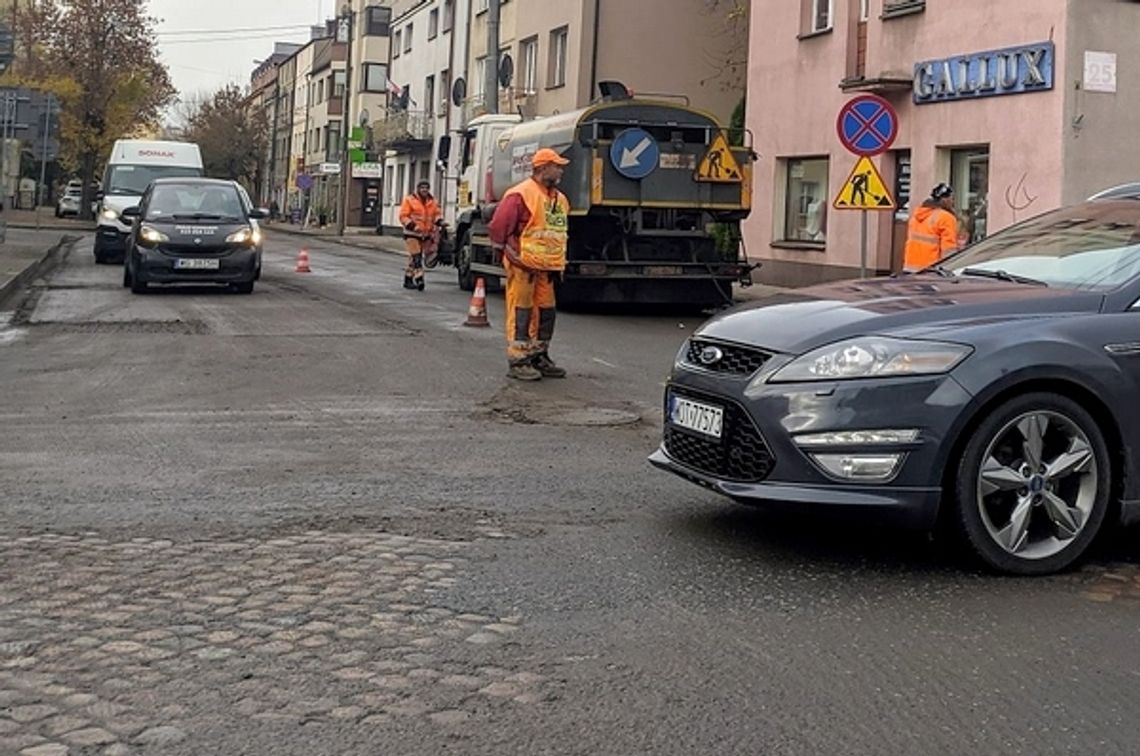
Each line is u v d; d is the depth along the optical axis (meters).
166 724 3.77
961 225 19.64
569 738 3.75
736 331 5.83
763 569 5.52
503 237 10.93
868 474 5.29
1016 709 4.05
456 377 11.32
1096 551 5.94
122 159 27.91
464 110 44.31
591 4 33.00
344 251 39.31
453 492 6.87
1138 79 17.64
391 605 4.90
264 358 12.33
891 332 5.43
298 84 86.12
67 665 4.21
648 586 5.24
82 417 9.06
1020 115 18.03
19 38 56.06
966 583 5.38
